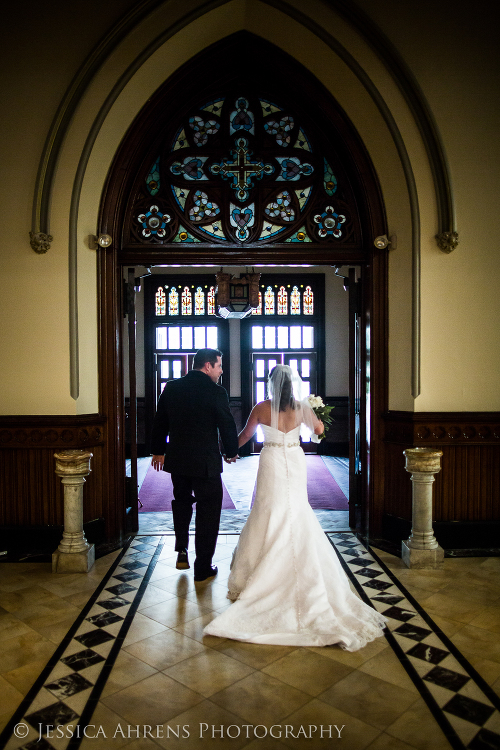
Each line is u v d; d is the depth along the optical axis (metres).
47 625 2.88
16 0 4.08
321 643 2.62
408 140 4.19
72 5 4.07
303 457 3.15
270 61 4.63
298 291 10.11
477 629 2.82
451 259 4.25
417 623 2.89
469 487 4.29
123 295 4.79
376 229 4.54
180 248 4.67
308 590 2.82
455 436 4.26
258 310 10.14
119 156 4.43
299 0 4.01
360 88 4.21
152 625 2.87
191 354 10.10
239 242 4.80
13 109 4.13
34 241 4.08
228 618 2.76
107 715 2.08
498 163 4.23
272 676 2.36
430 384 4.27
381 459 4.57
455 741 1.91
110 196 4.47
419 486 3.85
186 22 4.02
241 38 4.55
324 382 10.09
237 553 3.22
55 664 2.46
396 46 4.11
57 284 4.18
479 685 2.28
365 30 4.05
